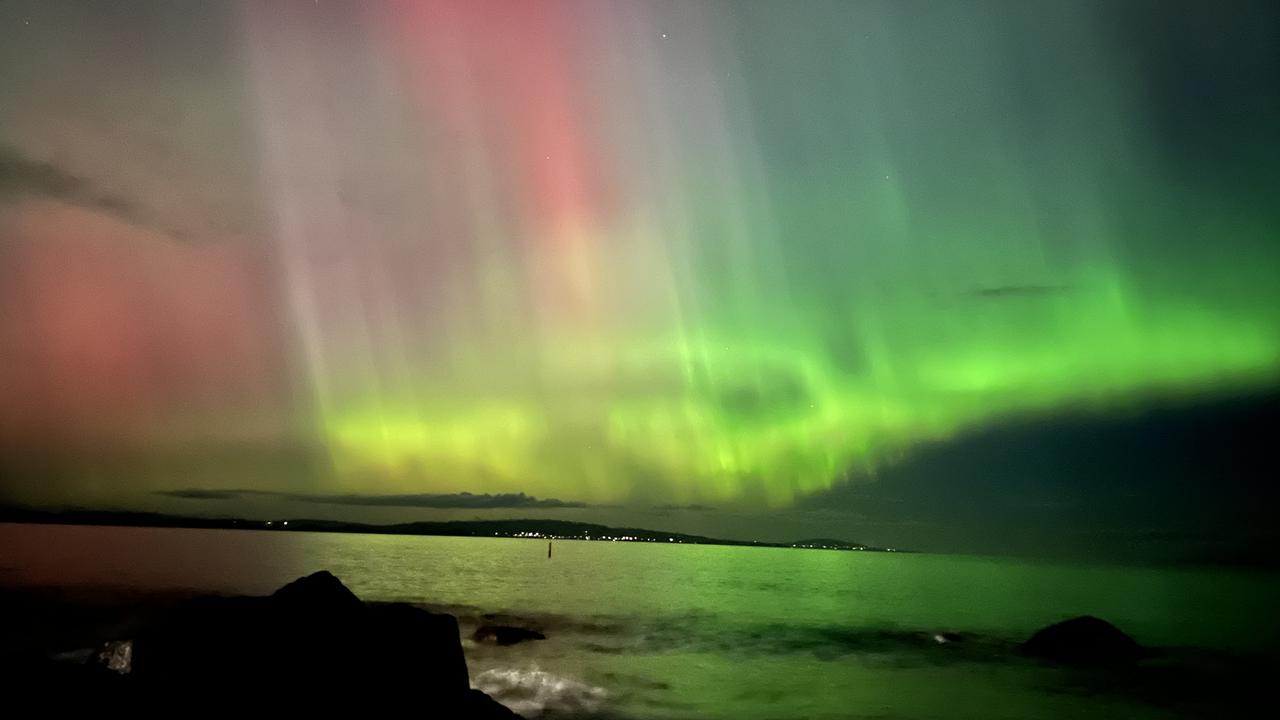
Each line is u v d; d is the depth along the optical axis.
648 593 63.84
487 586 62.53
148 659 11.78
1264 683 26.30
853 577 101.75
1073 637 31.56
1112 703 23.22
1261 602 63.75
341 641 12.30
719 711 20.89
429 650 13.09
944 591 75.50
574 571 93.81
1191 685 25.94
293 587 13.39
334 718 11.01
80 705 10.19
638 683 24.45
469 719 12.12
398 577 67.94
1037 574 117.94
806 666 29.39
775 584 81.38
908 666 29.58
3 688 10.45
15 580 49.03
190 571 63.34
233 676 11.30
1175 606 59.09
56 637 28.39
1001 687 25.44
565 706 20.53
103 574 56.91
